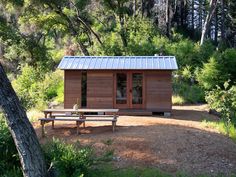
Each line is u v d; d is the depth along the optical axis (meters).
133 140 12.39
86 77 19.48
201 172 10.53
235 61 29.11
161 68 18.86
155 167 10.67
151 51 33.56
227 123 15.98
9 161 10.05
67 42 44.00
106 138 12.77
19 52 35.38
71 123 15.97
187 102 24.62
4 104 8.14
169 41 38.06
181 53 33.09
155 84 19.20
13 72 38.53
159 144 12.09
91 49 34.97
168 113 19.02
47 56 36.94
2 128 10.34
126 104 19.30
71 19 34.31
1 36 34.72
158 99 19.14
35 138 8.54
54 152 9.85
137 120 17.05
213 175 10.41
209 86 27.55
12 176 9.40
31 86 28.86
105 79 19.34
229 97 16.78
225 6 50.75
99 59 20.20
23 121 8.34
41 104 22.27
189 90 26.12
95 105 19.33
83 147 11.39
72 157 9.66
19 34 35.28
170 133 13.34
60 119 13.73
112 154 10.67
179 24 54.94
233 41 51.62
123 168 10.49
